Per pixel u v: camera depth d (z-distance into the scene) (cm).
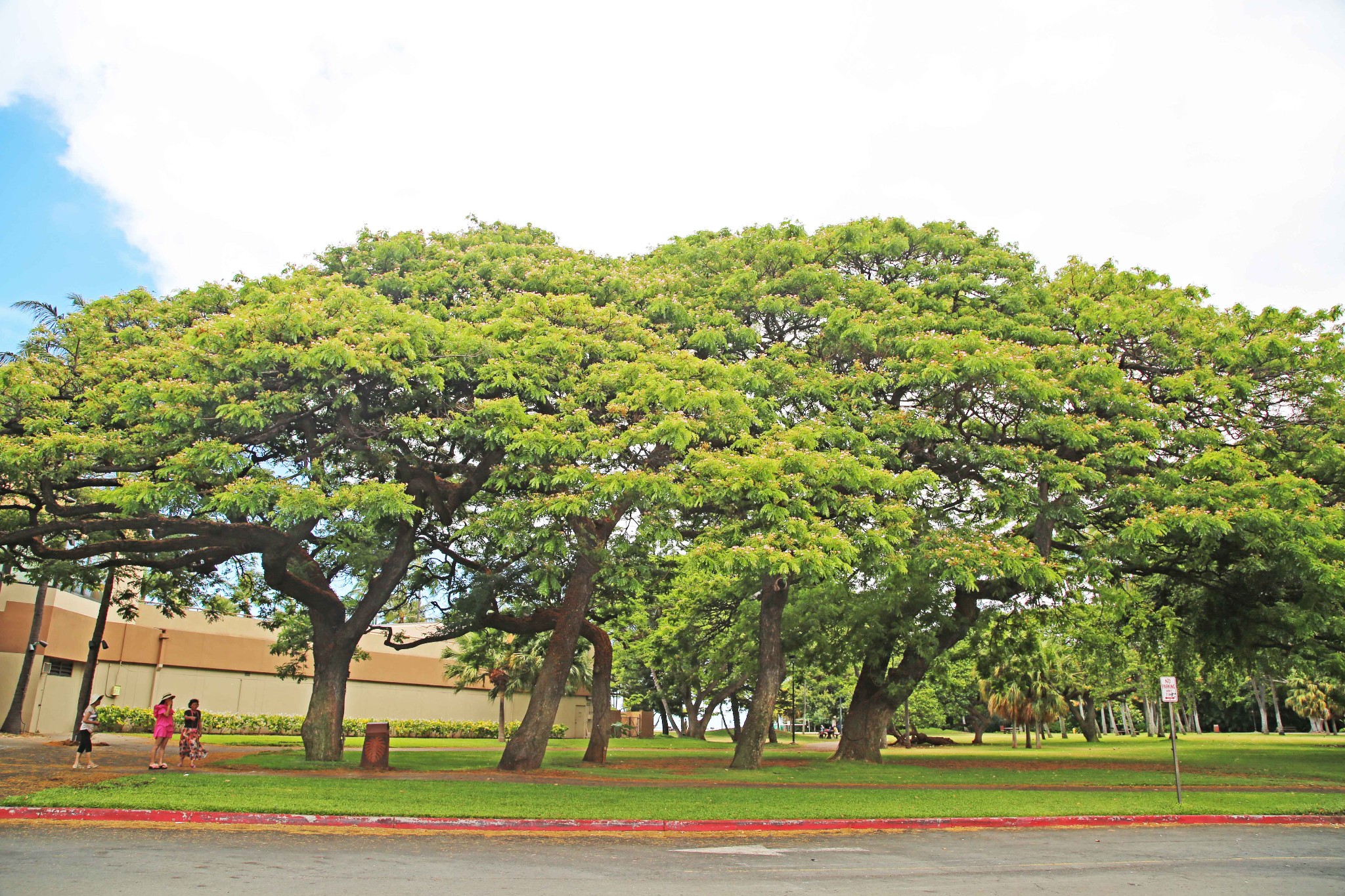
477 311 1848
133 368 1711
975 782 2138
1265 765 2912
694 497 1592
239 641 4553
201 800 1294
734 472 1594
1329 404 2106
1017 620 2944
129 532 2122
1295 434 2097
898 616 2595
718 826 1329
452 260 2023
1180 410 1973
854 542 1758
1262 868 1052
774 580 2298
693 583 2936
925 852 1155
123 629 3997
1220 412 2058
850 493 1877
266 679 4675
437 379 1609
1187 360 2044
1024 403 1923
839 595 2564
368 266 2005
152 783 1477
